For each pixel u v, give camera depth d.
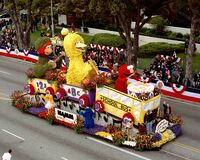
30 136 26.56
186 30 53.66
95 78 26.38
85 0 41.19
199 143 25.22
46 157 23.70
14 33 55.31
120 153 23.88
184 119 29.02
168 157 23.39
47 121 28.81
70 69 27.88
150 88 25.50
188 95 33.09
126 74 25.73
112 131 25.64
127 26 38.50
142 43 53.50
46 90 29.28
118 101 25.52
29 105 30.41
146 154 23.75
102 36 53.19
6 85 37.16
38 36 59.66
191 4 32.97
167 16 40.62
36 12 53.00
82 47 27.66
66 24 63.78
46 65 29.98
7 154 18.94
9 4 49.16
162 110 30.41
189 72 35.16
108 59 41.25
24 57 47.34
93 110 26.81
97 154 23.83
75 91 27.72
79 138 26.00
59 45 40.88
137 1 36.38
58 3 57.50
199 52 47.75
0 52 50.25
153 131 25.31
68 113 27.14
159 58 39.69
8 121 29.12
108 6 35.59
